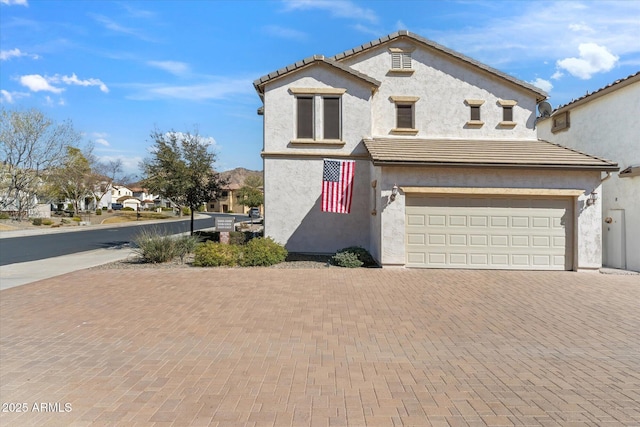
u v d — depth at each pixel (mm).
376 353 6203
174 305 9055
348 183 15445
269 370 5559
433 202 13805
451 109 17828
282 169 16797
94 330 7344
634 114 13672
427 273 12938
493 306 9016
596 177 13508
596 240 13461
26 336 7035
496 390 4969
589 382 5211
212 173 23250
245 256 14367
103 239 28594
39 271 14219
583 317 8219
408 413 4406
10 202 43188
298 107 16859
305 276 12406
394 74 17812
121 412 4438
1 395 4859
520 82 17625
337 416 4344
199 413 4410
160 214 69625
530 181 13578
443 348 6430
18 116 41281
